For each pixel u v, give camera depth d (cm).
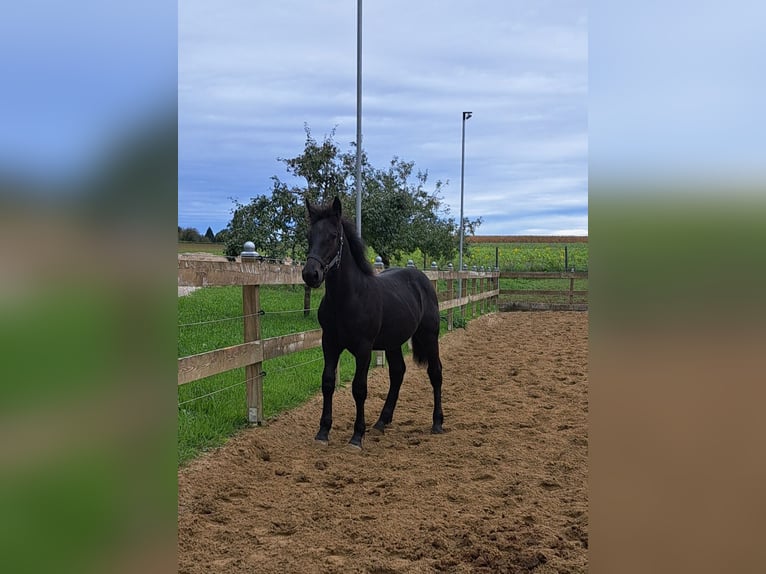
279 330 835
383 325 502
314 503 349
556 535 303
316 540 300
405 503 351
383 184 1377
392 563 276
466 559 280
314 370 689
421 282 576
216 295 1154
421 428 532
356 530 311
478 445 479
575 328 1330
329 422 477
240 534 305
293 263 650
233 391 550
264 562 276
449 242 1675
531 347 1025
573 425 529
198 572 265
